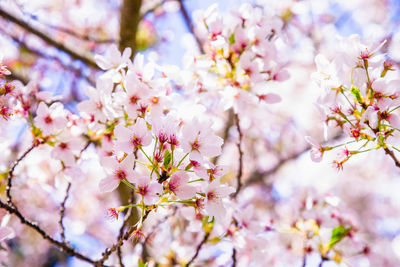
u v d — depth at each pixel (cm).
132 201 111
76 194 183
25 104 111
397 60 121
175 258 127
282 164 174
